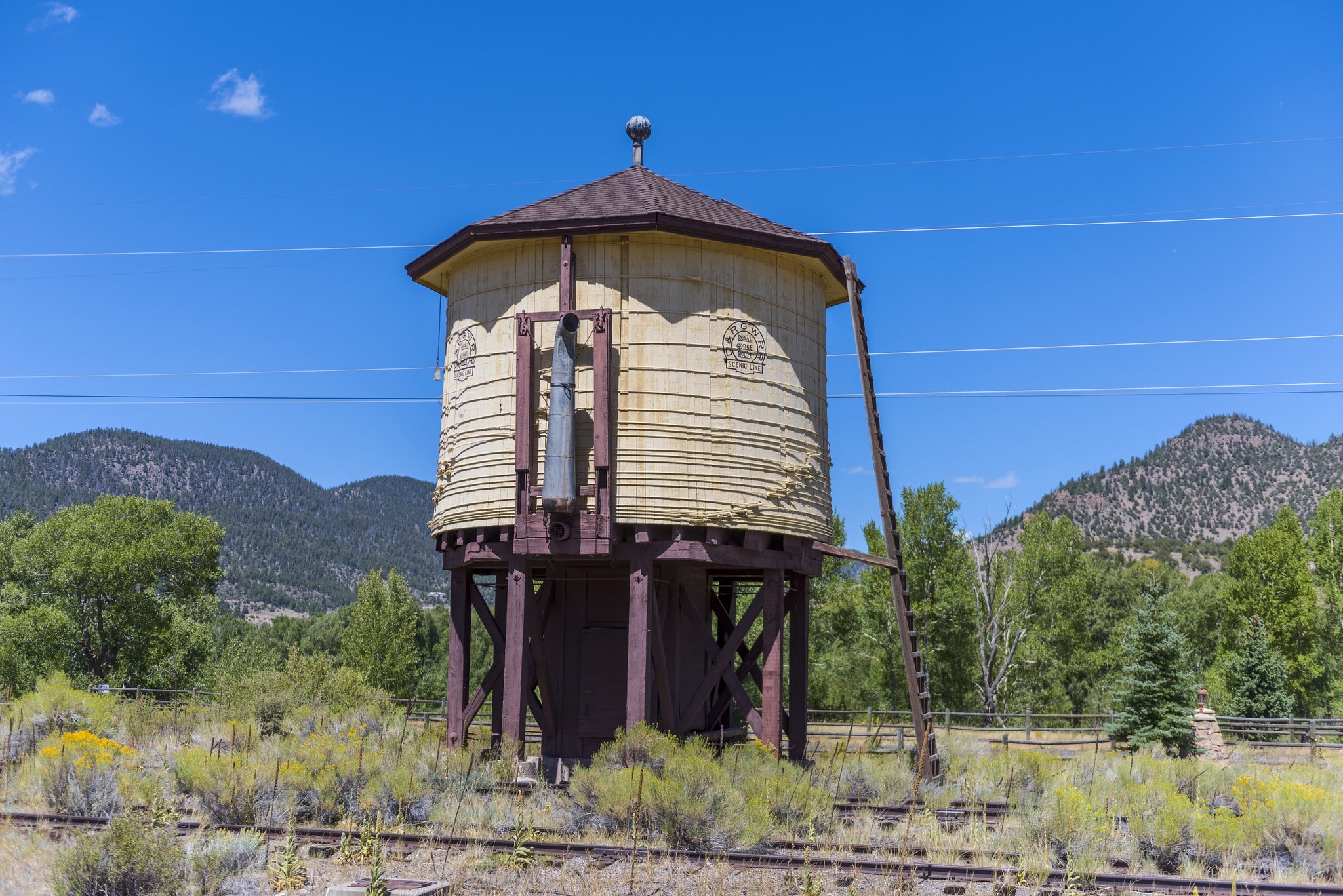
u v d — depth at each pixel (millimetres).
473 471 21031
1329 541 63125
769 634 20953
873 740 29312
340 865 12883
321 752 18766
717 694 24469
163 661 58719
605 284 20484
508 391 20828
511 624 20062
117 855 11031
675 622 22141
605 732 21875
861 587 56375
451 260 22328
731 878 12195
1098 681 65125
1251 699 48781
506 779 18719
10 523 77625
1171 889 11961
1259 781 17844
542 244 21031
